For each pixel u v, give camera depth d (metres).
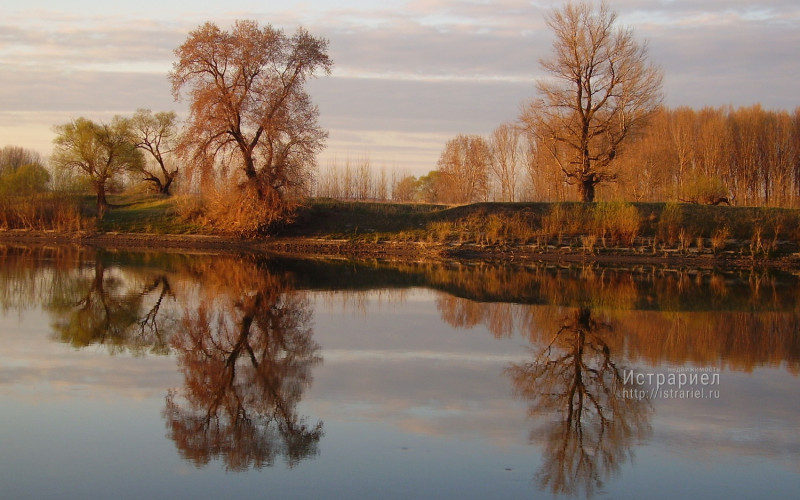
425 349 13.89
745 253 33.53
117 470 7.89
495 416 9.91
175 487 7.48
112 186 51.72
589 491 7.60
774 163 58.53
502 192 59.41
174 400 10.29
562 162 42.84
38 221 41.16
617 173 39.47
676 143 56.66
